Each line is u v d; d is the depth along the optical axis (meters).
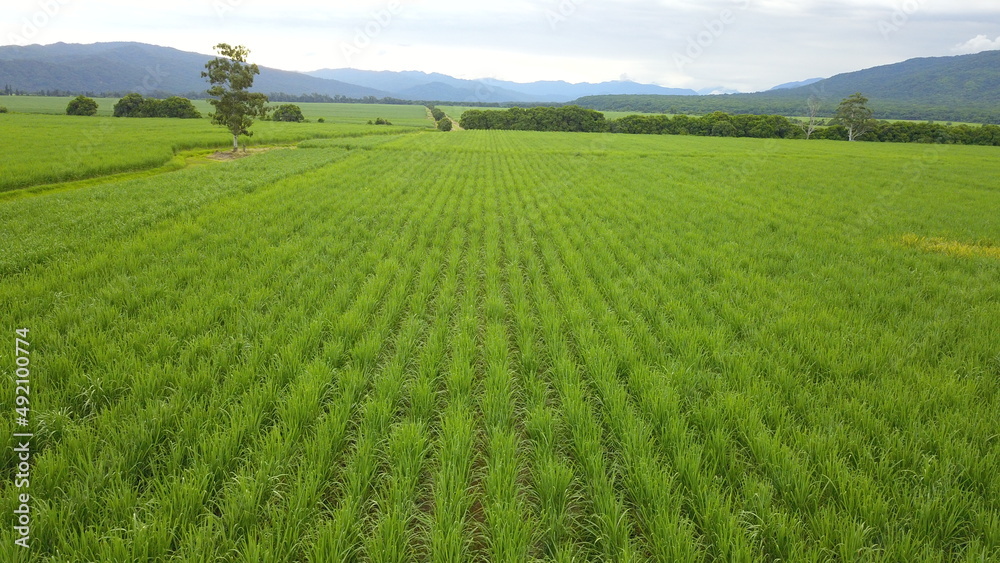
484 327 7.86
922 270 10.73
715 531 3.65
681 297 8.97
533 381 5.87
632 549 3.59
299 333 6.78
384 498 4.13
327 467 4.27
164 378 5.42
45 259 10.00
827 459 4.29
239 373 5.56
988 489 4.00
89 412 5.01
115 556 3.24
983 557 3.31
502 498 3.94
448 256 11.86
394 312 7.84
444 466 4.29
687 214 17.06
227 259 10.38
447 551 3.43
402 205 17.73
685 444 4.56
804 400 5.33
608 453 4.74
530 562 3.43
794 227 15.09
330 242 12.19
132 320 7.03
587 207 18.44
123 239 11.81
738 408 5.06
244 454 4.39
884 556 3.34
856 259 11.71
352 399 5.32
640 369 5.91
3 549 3.13
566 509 4.06
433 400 5.44
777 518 3.67
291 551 3.38
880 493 3.81
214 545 3.43
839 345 6.65
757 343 6.96
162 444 4.48
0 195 20.12
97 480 3.89
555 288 9.52
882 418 4.86
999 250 12.82
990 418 4.92
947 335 7.15
